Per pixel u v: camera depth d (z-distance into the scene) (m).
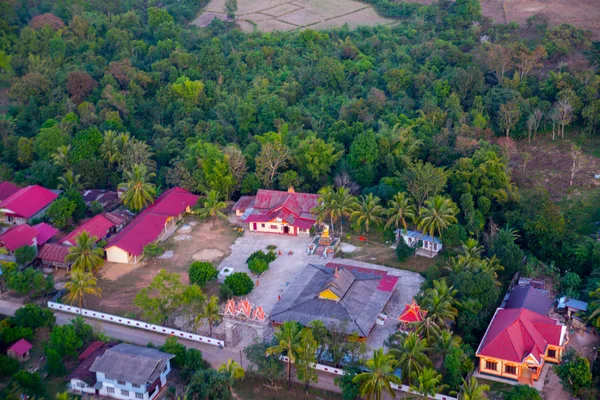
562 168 162.75
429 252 137.25
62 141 172.50
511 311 112.62
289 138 172.75
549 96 180.75
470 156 159.12
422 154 164.50
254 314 115.19
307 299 118.56
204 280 127.81
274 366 103.31
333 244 142.38
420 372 98.25
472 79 182.75
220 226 154.75
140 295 117.44
